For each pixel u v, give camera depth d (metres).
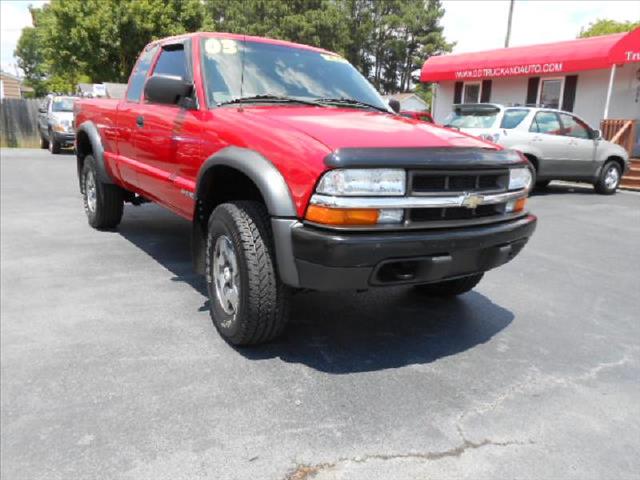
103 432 2.43
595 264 5.58
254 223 3.03
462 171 2.91
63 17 25.17
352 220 2.66
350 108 3.97
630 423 2.63
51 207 7.74
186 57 4.09
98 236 5.99
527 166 3.39
